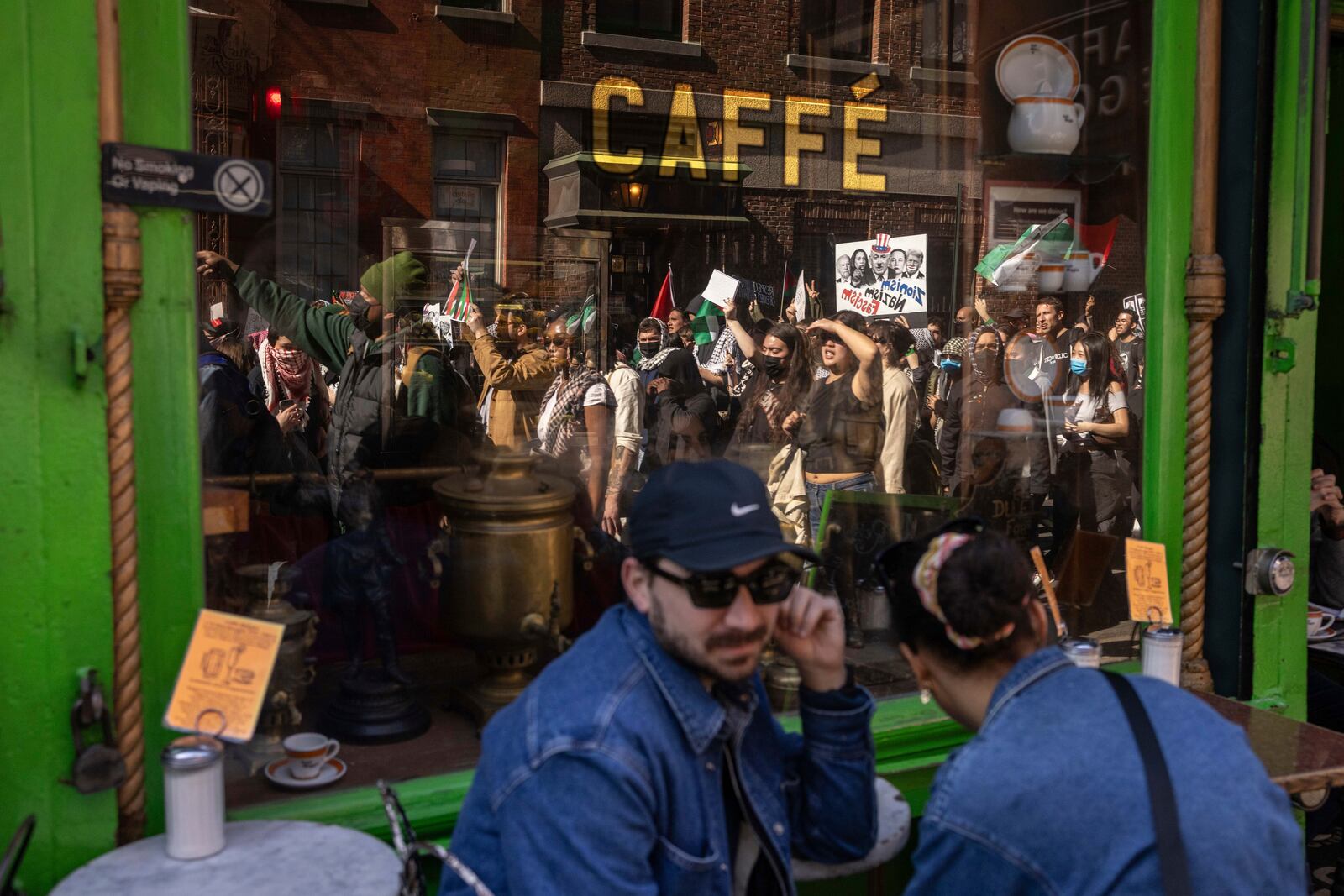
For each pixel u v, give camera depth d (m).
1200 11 2.31
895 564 1.45
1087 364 2.45
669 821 1.24
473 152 4.63
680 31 4.30
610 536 2.10
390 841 1.66
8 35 1.39
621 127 4.41
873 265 3.31
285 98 4.25
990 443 2.48
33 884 1.47
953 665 1.33
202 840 1.41
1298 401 2.38
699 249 4.16
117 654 1.48
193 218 1.54
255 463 1.93
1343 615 3.17
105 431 1.46
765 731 1.43
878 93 3.42
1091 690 1.21
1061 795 1.11
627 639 1.28
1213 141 2.33
